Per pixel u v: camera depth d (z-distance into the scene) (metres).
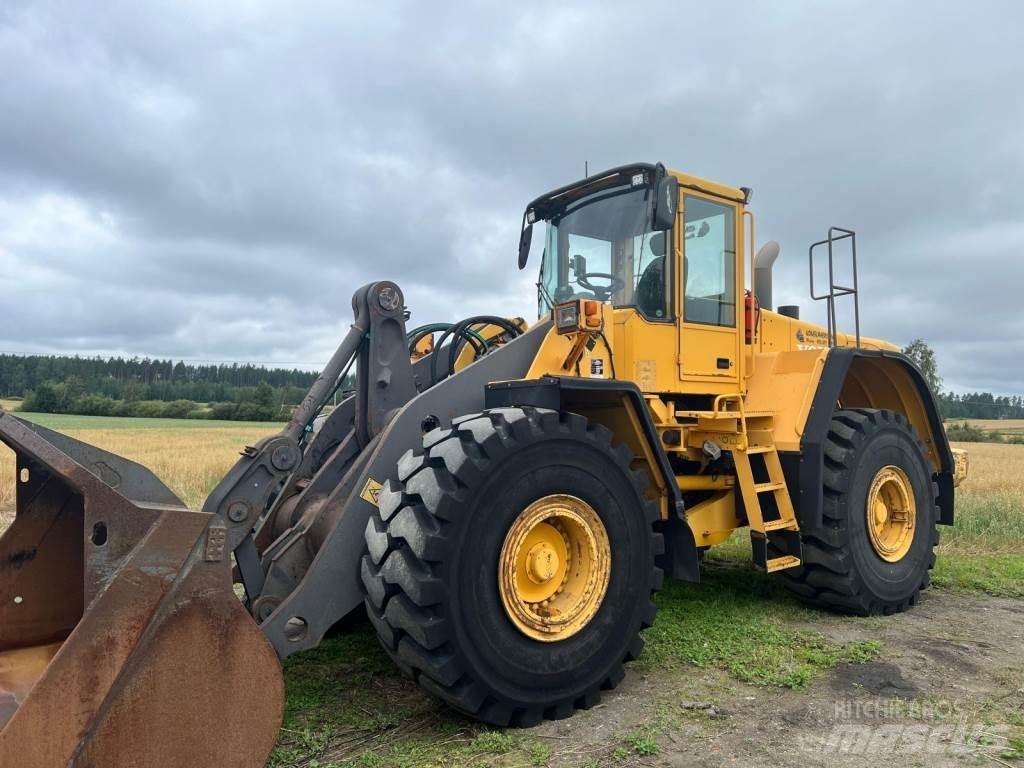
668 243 4.59
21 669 2.66
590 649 3.34
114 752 2.22
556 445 3.32
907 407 6.02
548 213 5.21
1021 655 4.13
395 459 3.46
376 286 3.88
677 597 5.33
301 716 3.24
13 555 2.88
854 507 4.93
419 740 3.02
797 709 3.36
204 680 2.38
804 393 4.87
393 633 3.05
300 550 3.49
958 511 9.21
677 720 3.23
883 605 5.01
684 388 4.65
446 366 4.77
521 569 3.30
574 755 2.90
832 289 5.23
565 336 4.02
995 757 2.90
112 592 2.25
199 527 2.40
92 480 2.26
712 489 5.06
